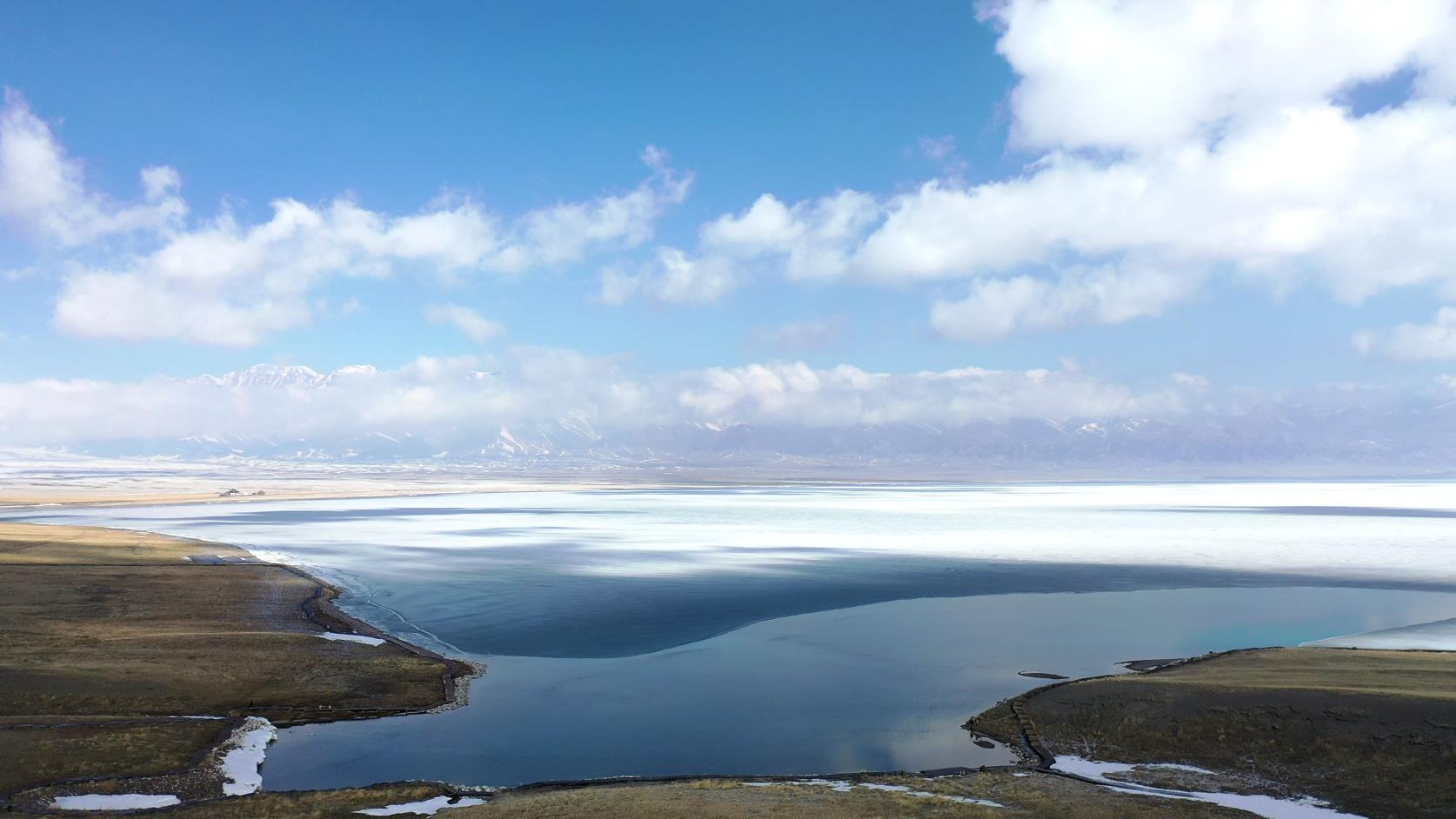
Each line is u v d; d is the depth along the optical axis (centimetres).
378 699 4784
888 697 4966
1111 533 14212
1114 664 5700
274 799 3275
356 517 17312
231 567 9306
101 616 6494
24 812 3081
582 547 11981
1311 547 12112
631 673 5484
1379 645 6162
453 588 8462
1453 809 3145
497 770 3828
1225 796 3431
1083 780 3625
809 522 16600
